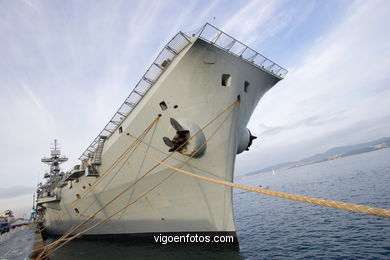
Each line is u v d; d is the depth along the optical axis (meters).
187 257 8.51
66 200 15.74
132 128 9.59
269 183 63.69
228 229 8.66
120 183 10.67
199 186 8.90
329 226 12.49
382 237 9.67
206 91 8.30
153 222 10.18
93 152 12.12
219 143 8.65
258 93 10.47
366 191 21.11
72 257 11.31
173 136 8.52
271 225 14.70
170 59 8.58
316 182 39.22
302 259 8.40
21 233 31.45
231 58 8.27
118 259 9.49
